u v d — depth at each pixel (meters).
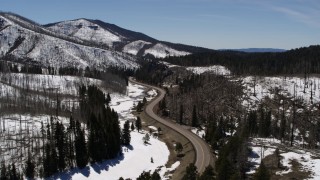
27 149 133.00
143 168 133.38
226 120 182.12
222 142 140.12
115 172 129.25
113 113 157.50
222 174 91.25
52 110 186.25
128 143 151.50
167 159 140.75
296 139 182.00
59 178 120.69
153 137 168.12
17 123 159.88
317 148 161.75
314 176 99.38
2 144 136.38
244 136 126.31
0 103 184.25
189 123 191.88
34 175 119.31
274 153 122.12
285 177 99.50
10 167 118.56
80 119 175.12
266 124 183.25
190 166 99.62
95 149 132.50
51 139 132.12
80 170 126.81
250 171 107.50
